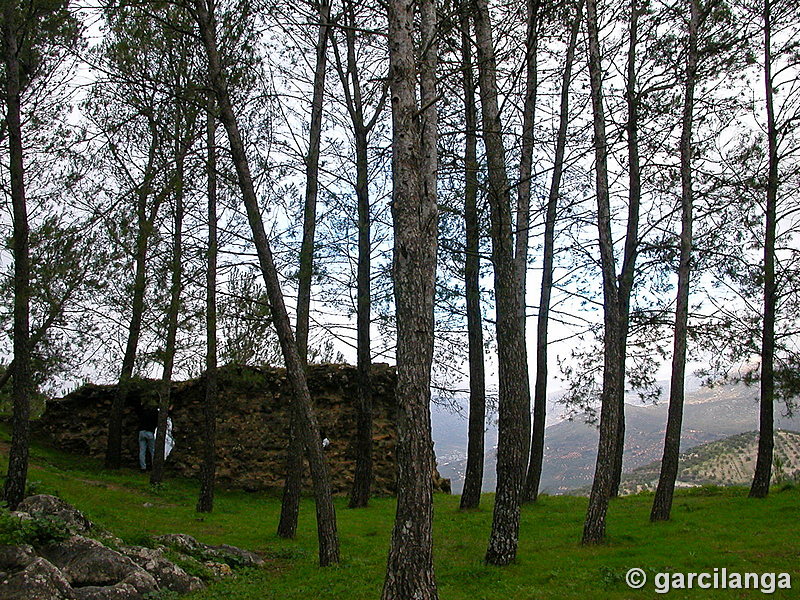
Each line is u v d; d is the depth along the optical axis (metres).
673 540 11.83
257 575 10.41
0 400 17.69
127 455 23.95
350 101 18.48
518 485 10.73
